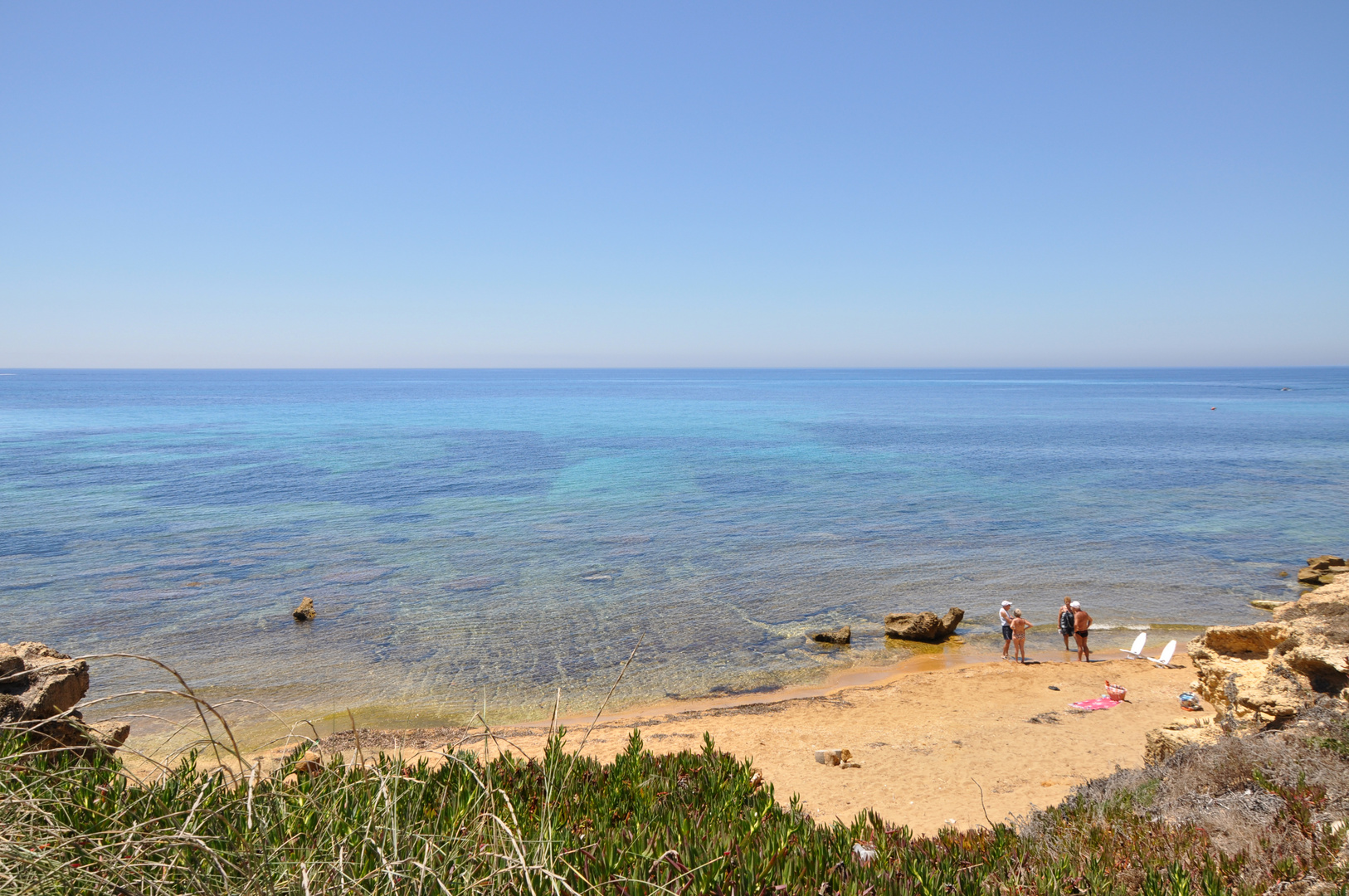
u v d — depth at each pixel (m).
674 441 86.31
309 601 24.12
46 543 34.59
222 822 3.56
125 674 18.98
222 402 172.88
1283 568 30.94
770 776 12.76
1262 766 6.34
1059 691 17.69
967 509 44.19
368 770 4.34
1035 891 4.27
